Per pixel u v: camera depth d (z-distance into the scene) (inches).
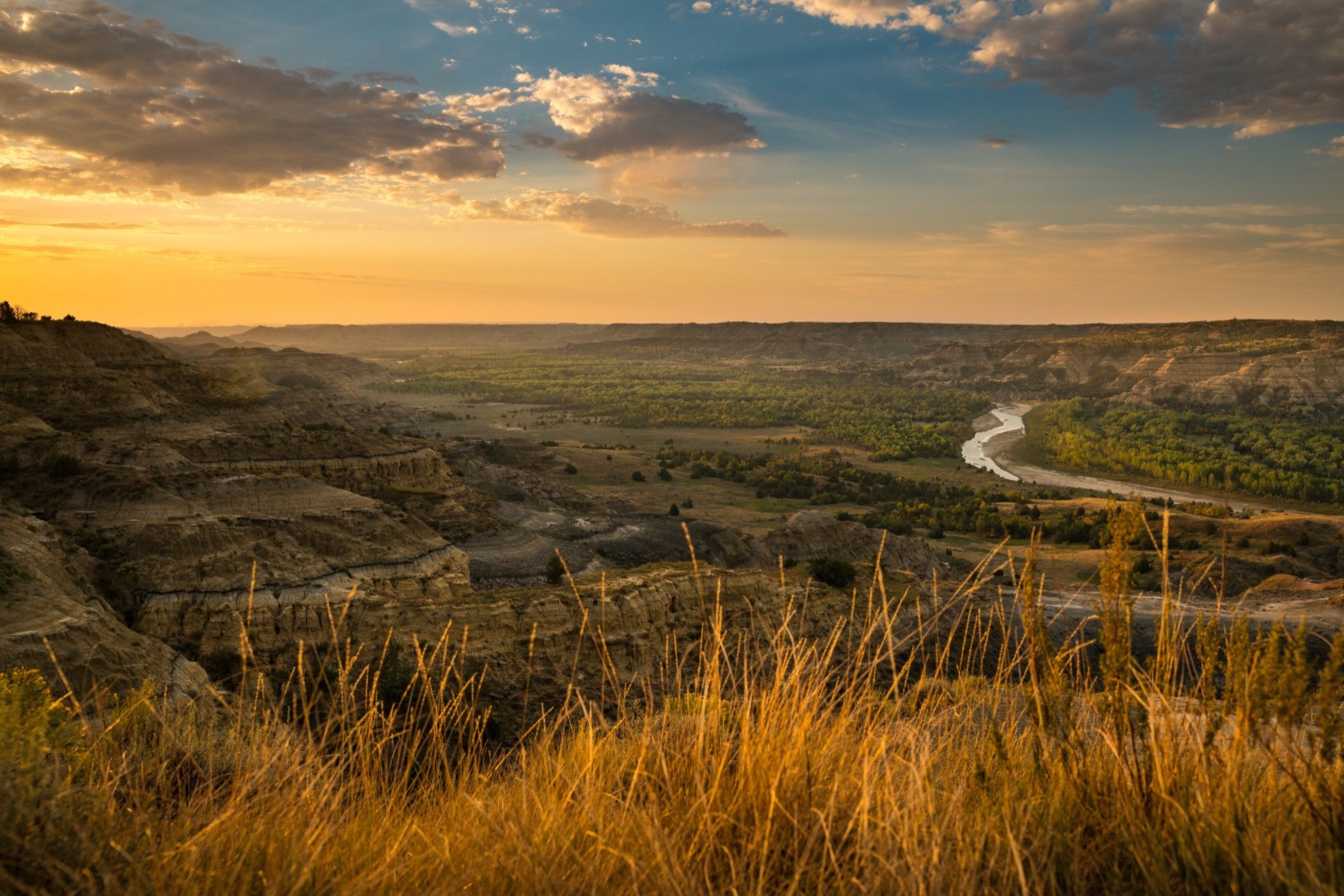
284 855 105.4
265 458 2847.0
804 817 110.7
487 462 4987.7
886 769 110.6
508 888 104.1
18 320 3582.7
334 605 1412.4
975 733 135.7
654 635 1325.0
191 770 130.6
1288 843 100.7
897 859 94.7
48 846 94.0
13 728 117.3
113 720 147.6
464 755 137.9
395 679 634.2
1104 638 116.4
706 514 4156.0
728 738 131.2
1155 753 108.8
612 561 2748.5
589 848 108.0
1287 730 102.7
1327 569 2869.1
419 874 105.7
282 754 124.6
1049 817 106.3
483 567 2472.9
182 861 102.4
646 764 138.4
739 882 99.5
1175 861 96.3
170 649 1188.5
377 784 130.4
